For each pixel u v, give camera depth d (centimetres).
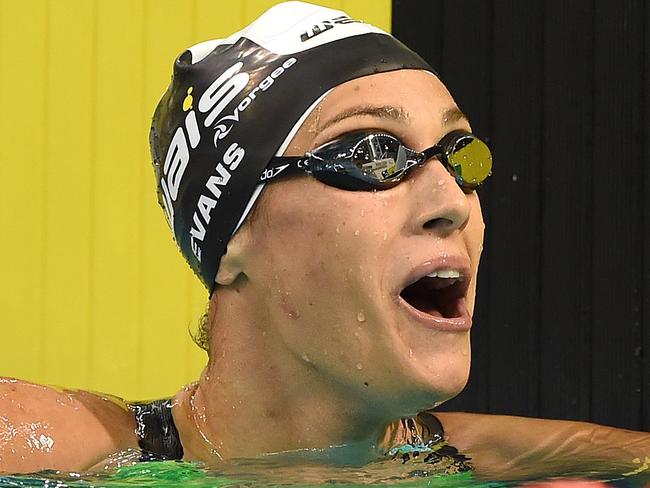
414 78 437
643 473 420
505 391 988
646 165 959
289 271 425
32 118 884
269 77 445
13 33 882
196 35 894
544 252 984
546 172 984
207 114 458
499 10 995
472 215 428
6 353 879
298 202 422
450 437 495
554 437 488
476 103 1000
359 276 408
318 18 459
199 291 893
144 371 890
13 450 428
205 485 407
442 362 408
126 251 892
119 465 444
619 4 969
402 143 420
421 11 1012
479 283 998
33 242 884
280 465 437
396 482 411
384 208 410
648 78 959
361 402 426
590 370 970
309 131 427
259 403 444
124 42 891
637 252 961
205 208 455
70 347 885
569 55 980
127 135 892
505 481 409
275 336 436
